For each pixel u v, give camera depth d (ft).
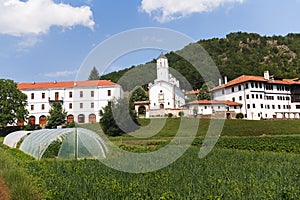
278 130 169.58
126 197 27.91
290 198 27.14
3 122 203.31
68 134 67.82
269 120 200.85
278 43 589.32
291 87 274.77
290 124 184.96
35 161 59.93
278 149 83.61
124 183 34.65
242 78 263.29
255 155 64.34
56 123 209.15
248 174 39.22
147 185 33.01
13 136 116.26
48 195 29.25
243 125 179.63
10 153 80.94
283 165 47.42
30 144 81.87
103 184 34.12
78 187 32.22
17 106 212.84
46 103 247.91
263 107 254.06
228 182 33.73
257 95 251.80
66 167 49.06
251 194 28.50
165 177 37.83
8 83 211.00
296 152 78.64
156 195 28.66
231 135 159.33
